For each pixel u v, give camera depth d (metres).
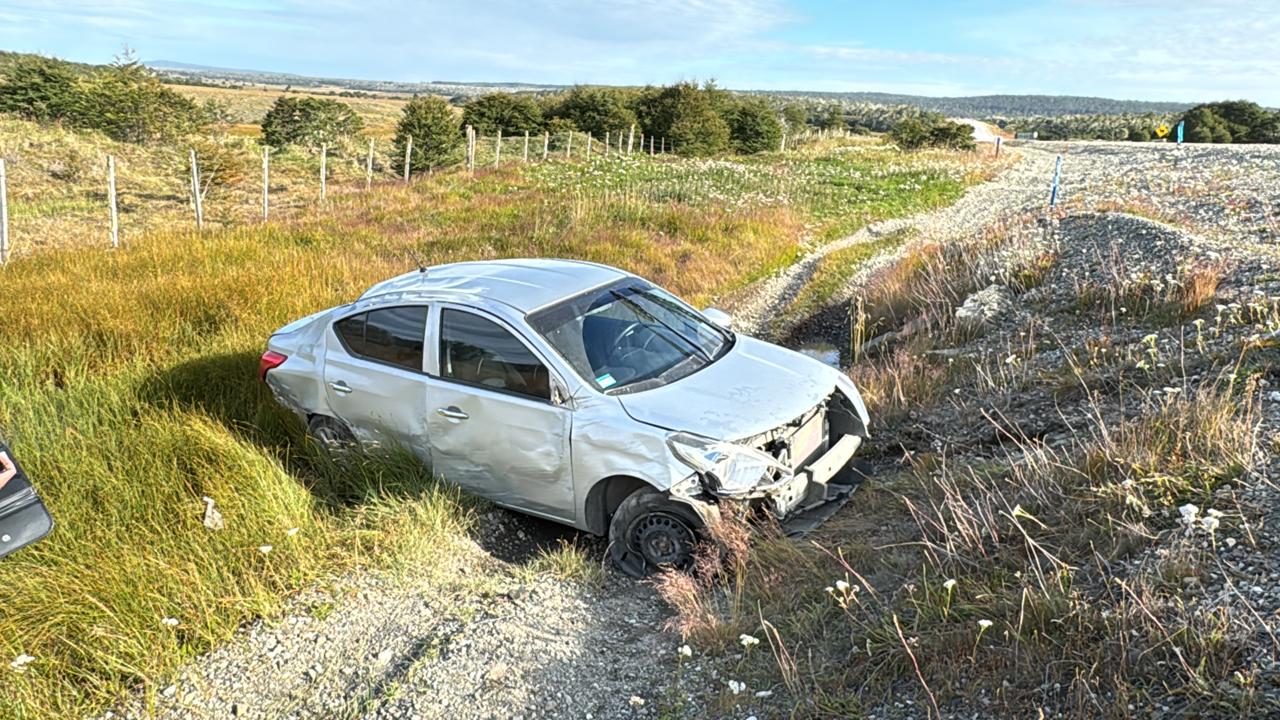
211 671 4.12
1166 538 3.85
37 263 11.80
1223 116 64.94
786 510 4.80
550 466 5.05
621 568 4.94
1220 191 16.69
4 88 39.34
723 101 52.94
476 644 4.21
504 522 5.61
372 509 5.39
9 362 7.45
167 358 7.86
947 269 11.61
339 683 4.00
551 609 4.54
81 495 5.16
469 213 18.45
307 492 5.50
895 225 19.91
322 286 10.56
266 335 8.52
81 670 4.04
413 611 4.57
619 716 3.65
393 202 21.25
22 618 4.25
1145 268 8.95
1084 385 6.02
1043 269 10.29
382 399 5.75
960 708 3.25
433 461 5.62
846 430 5.56
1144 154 33.94
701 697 3.69
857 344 9.67
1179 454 4.49
